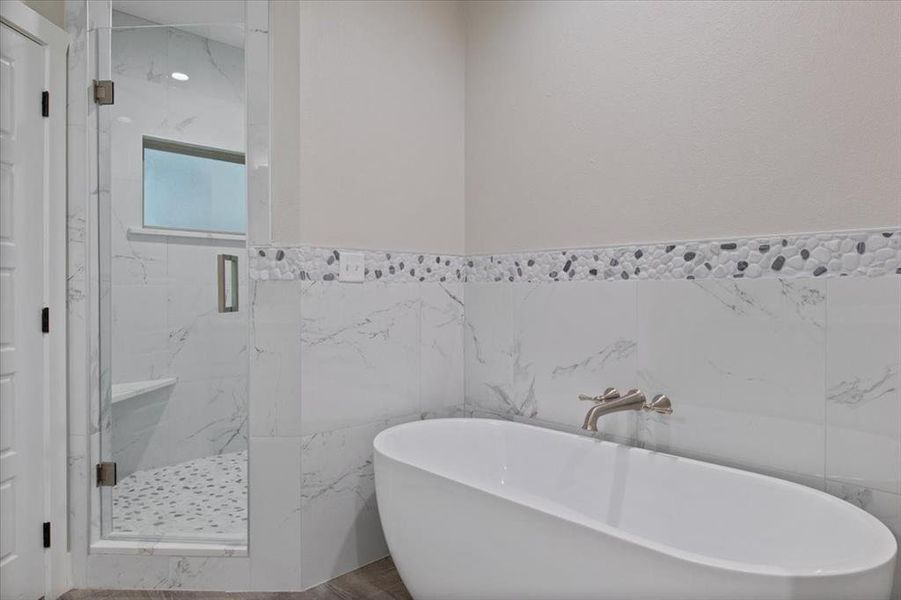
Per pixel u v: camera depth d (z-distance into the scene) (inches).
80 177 86.1
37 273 80.7
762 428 70.7
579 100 89.3
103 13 87.6
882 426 61.9
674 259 78.5
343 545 90.3
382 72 95.4
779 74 69.0
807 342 67.0
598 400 78.5
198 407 89.7
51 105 82.9
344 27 90.8
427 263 101.5
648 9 81.2
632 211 83.1
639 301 82.2
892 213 60.9
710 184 75.1
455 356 105.6
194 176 89.9
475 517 67.1
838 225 64.7
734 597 47.5
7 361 76.2
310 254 86.4
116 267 88.6
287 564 85.1
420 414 100.3
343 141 90.5
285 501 85.2
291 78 85.6
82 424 85.7
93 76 87.4
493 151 102.1
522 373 97.3
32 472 79.6
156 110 90.0
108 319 88.2
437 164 103.3
